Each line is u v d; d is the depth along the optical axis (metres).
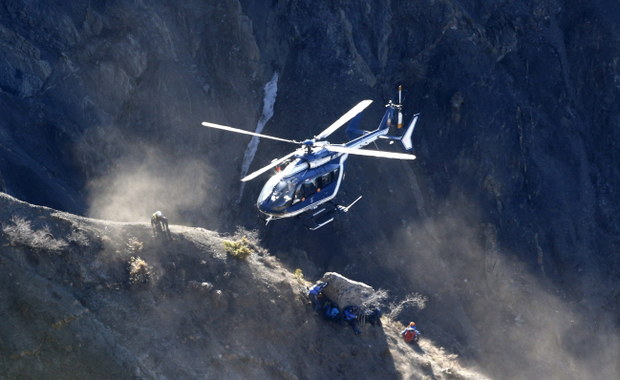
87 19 75.62
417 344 57.62
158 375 42.66
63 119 69.88
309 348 48.97
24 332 41.34
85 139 70.62
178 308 45.97
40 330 41.62
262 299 49.19
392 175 78.81
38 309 42.00
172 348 43.94
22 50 70.75
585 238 79.19
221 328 46.47
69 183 67.75
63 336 41.94
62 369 41.28
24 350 41.00
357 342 51.34
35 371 40.88
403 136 55.03
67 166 68.38
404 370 51.84
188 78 79.25
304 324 49.81
